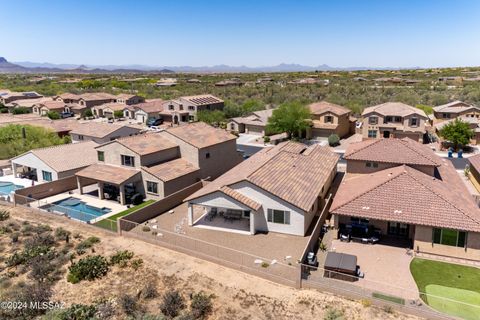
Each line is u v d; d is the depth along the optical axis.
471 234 25.36
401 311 20.39
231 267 25.17
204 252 26.69
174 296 21.25
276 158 37.28
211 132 46.62
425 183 29.23
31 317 20.44
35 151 44.16
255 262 25.28
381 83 139.75
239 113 92.56
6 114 98.56
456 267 24.88
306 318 20.12
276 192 29.83
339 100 97.00
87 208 36.97
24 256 26.25
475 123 62.12
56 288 23.06
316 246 28.06
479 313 19.91
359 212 27.77
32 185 42.41
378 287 22.69
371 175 34.50
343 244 28.38
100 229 31.14
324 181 35.16
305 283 22.75
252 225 29.92
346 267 23.14
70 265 25.53
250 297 21.95
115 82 172.75
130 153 39.22
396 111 64.31
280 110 67.56
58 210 35.69
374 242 28.22
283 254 26.91
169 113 88.88
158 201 34.72
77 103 108.88
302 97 108.75
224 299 21.81
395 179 29.61
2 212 34.44
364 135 65.88
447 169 37.81
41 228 31.30
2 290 22.77
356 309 20.66
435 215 26.17
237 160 49.03
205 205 31.03
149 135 43.41
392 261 25.75
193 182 41.53
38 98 117.19
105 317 20.14
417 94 105.69
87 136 58.25
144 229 30.44
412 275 23.98
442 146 58.94
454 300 20.72
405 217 26.53
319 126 67.62
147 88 150.75
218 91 131.38
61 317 19.50
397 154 35.12
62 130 63.53
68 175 42.81
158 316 19.38
